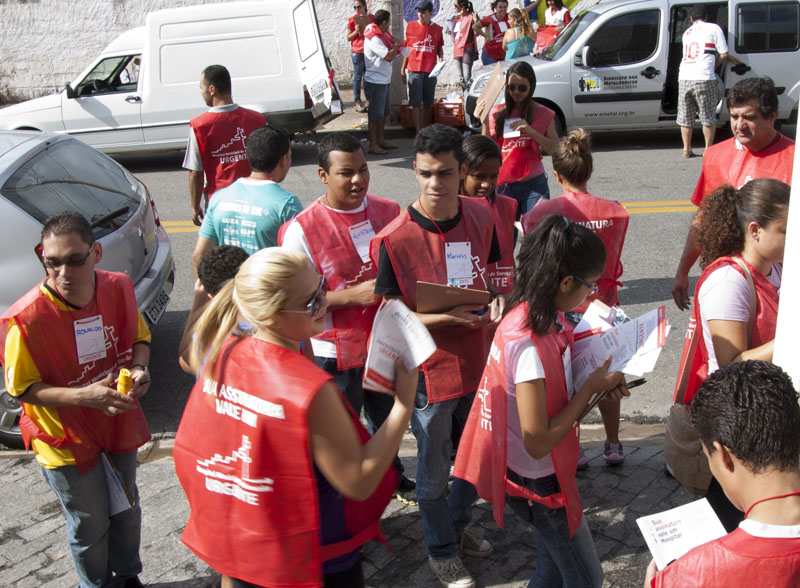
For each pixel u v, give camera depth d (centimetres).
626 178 1017
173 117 1138
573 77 1123
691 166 1064
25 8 1598
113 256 481
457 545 354
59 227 282
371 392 370
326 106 1121
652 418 486
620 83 1123
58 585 349
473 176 372
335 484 202
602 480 407
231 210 388
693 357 294
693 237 402
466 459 283
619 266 417
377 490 227
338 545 221
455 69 1598
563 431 246
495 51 1392
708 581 166
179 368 568
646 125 1152
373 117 1198
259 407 200
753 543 164
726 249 281
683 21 1116
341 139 345
